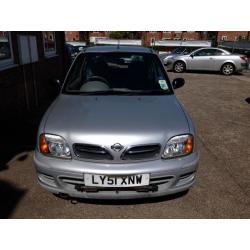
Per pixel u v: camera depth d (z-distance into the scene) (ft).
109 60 11.59
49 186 8.16
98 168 7.57
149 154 7.81
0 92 15.35
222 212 8.80
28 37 19.61
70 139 7.80
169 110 9.20
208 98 25.81
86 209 8.77
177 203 9.16
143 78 11.07
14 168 11.14
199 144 14.19
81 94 10.38
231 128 17.01
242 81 37.78
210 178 10.75
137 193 7.91
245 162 12.22
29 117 17.83
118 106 9.30
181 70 45.91
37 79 21.81
